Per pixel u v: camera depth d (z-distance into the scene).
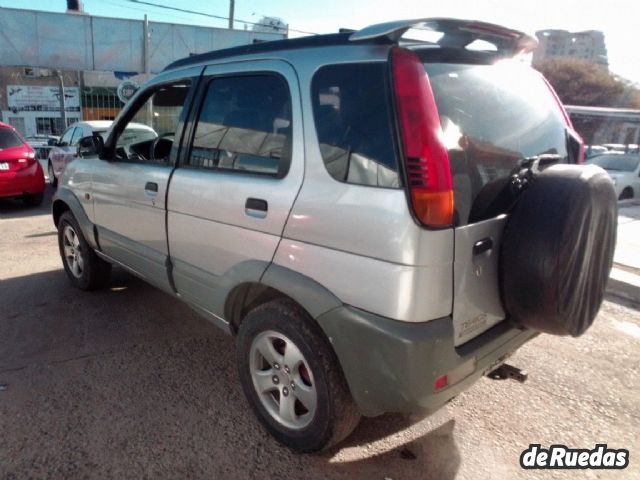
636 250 6.69
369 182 2.08
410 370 2.02
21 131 23.28
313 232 2.27
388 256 2.00
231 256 2.73
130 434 2.69
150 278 3.62
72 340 3.76
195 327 4.04
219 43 20.34
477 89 2.35
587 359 3.67
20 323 4.04
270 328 2.54
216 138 2.89
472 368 2.22
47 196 10.53
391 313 2.03
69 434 2.68
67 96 23.52
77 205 4.38
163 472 2.42
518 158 2.44
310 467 2.49
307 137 2.34
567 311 2.15
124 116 3.76
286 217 2.38
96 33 18.39
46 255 6.02
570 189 2.13
